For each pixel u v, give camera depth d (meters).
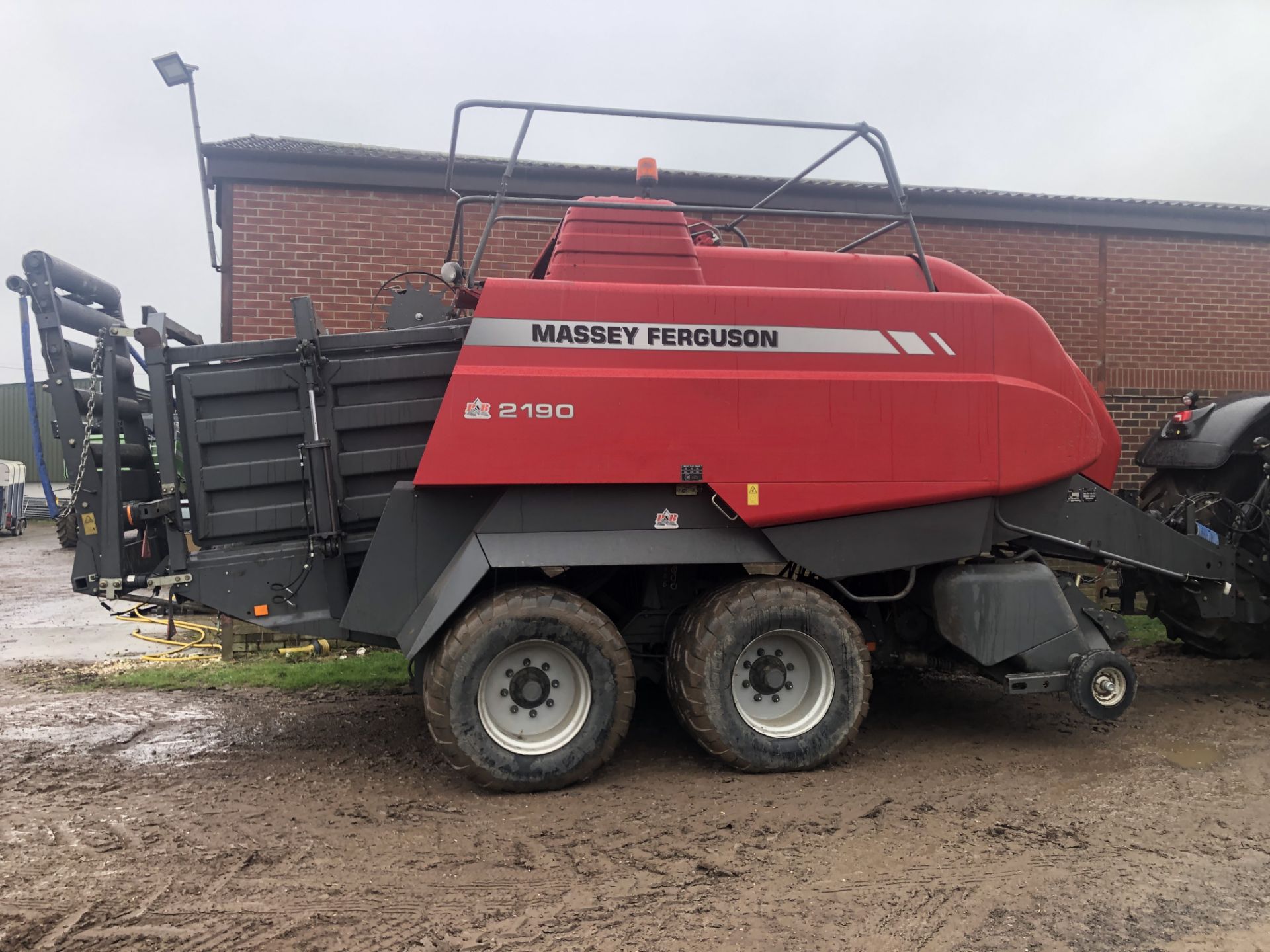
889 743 4.63
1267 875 3.04
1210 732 4.79
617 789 3.94
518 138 4.28
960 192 7.80
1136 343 8.26
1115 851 3.25
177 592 3.96
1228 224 8.35
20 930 2.65
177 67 5.98
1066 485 4.67
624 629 4.48
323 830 3.48
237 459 3.97
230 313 6.79
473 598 4.01
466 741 3.77
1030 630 4.42
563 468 3.89
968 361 4.35
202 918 2.74
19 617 9.04
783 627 4.11
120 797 3.86
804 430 4.11
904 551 4.29
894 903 2.85
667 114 4.33
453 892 2.93
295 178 6.84
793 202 7.66
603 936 2.64
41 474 4.04
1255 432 5.33
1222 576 5.07
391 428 4.07
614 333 3.97
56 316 4.00
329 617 4.03
